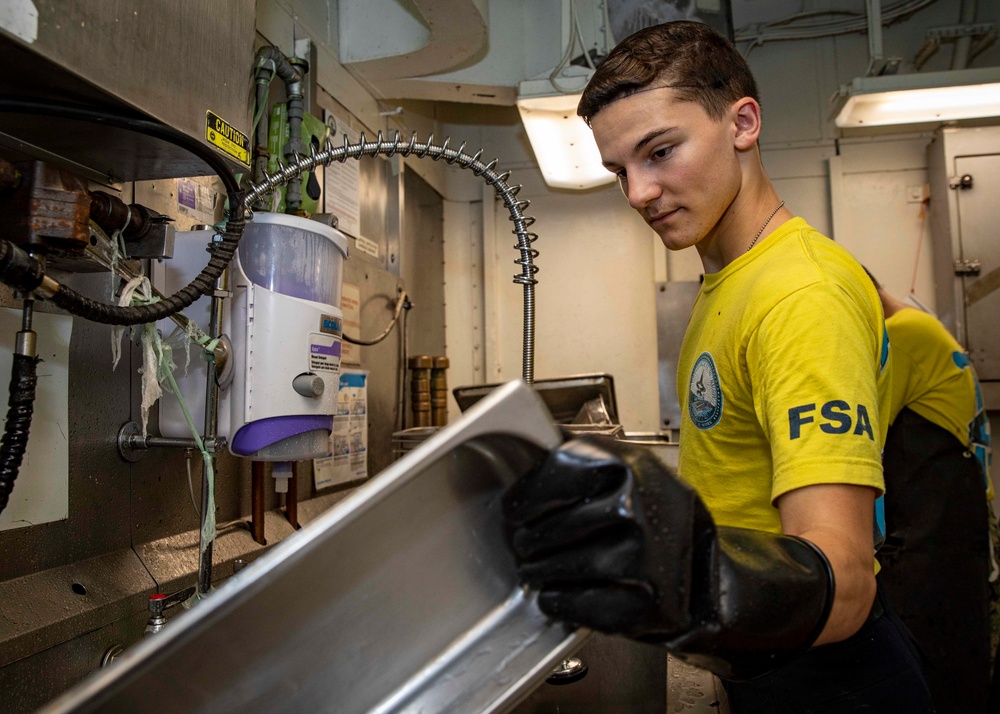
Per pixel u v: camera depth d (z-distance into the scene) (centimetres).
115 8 65
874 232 264
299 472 153
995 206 238
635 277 279
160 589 103
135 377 105
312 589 39
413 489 40
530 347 117
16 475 67
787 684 74
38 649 82
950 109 216
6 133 73
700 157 73
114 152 80
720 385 72
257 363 97
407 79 205
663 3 195
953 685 170
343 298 172
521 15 213
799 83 272
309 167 102
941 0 263
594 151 233
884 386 74
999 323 235
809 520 52
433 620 43
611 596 36
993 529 185
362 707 42
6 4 52
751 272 72
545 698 86
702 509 39
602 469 36
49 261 85
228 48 85
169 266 100
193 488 118
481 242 287
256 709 39
